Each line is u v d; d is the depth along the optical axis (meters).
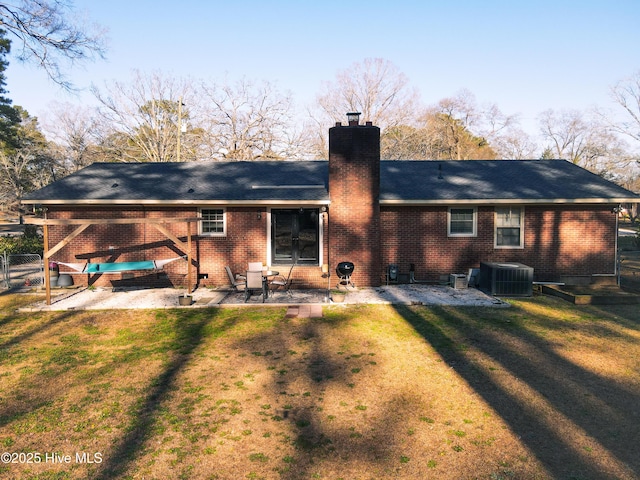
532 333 9.30
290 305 11.64
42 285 14.03
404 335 9.19
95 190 14.23
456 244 14.20
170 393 6.50
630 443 5.16
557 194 13.61
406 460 4.84
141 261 13.61
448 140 51.34
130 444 5.16
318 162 17.86
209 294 13.04
